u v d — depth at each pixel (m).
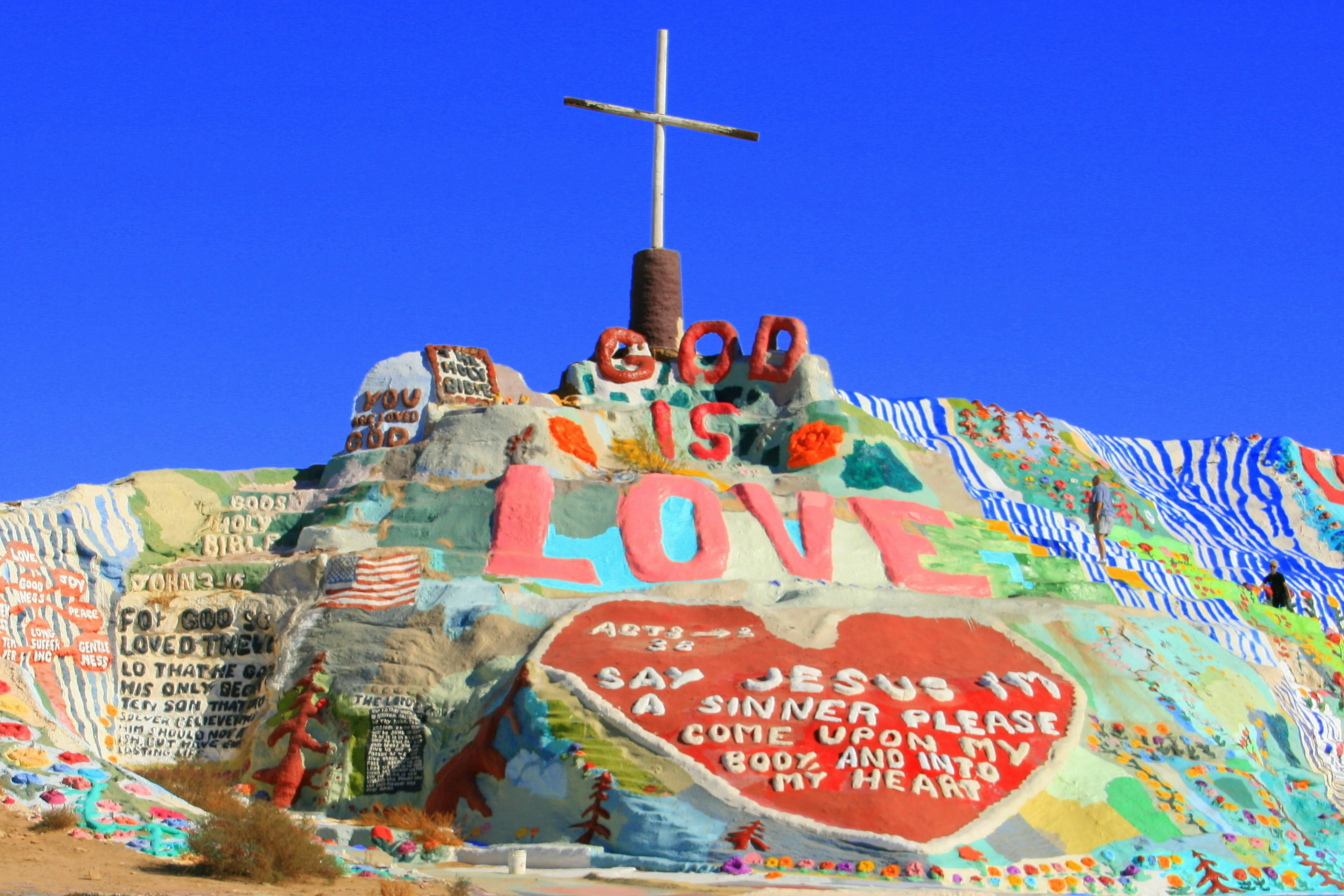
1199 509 47.09
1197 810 26.19
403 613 30.61
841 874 23.27
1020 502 43.12
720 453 39.09
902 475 38.31
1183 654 31.16
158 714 31.64
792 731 25.58
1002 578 35.16
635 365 41.59
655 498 34.19
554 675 27.08
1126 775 26.27
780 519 34.88
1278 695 33.78
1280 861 25.56
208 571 33.03
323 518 34.53
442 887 20.48
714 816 24.30
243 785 29.25
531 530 32.88
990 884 23.16
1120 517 44.34
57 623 31.20
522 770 25.97
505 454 35.38
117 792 22.09
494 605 30.05
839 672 27.30
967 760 25.42
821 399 40.19
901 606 30.80
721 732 25.52
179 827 21.38
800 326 41.06
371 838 25.05
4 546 30.47
